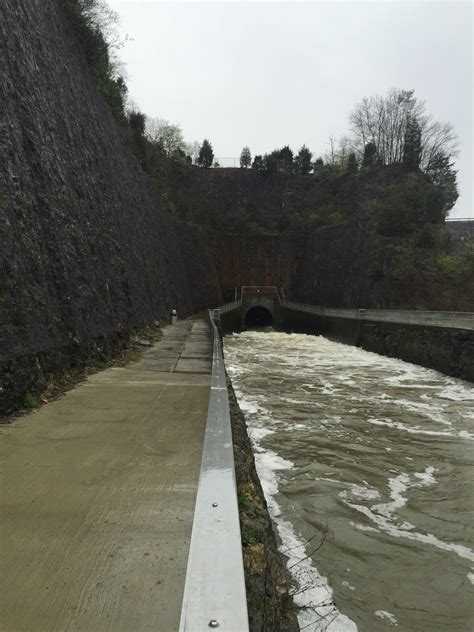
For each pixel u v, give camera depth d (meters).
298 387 16.69
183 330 23.19
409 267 36.38
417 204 42.47
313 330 43.88
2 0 10.04
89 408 6.70
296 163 78.25
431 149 57.28
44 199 9.96
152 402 7.15
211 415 4.71
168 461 4.48
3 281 7.02
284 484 7.80
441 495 7.54
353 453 9.52
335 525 6.42
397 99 64.38
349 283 44.94
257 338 39.62
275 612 2.96
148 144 44.38
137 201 25.52
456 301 33.44
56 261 9.88
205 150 78.31
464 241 40.56
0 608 2.24
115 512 3.35
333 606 4.63
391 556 5.68
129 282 18.03
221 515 2.56
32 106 10.48
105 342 12.16
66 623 2.14
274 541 3.96
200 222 66.19
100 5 24.98
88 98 18.12
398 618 4.57
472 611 4.74
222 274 62.53
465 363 18.34
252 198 71.62
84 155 15.03
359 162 69.81
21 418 6.06
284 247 63.31
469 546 5.98
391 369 21.33
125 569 2.61
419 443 10.24
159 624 2.16
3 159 8.09
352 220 50.28
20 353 6.96
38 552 2.77
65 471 4.16
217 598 1.84
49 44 13.82
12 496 3.59
